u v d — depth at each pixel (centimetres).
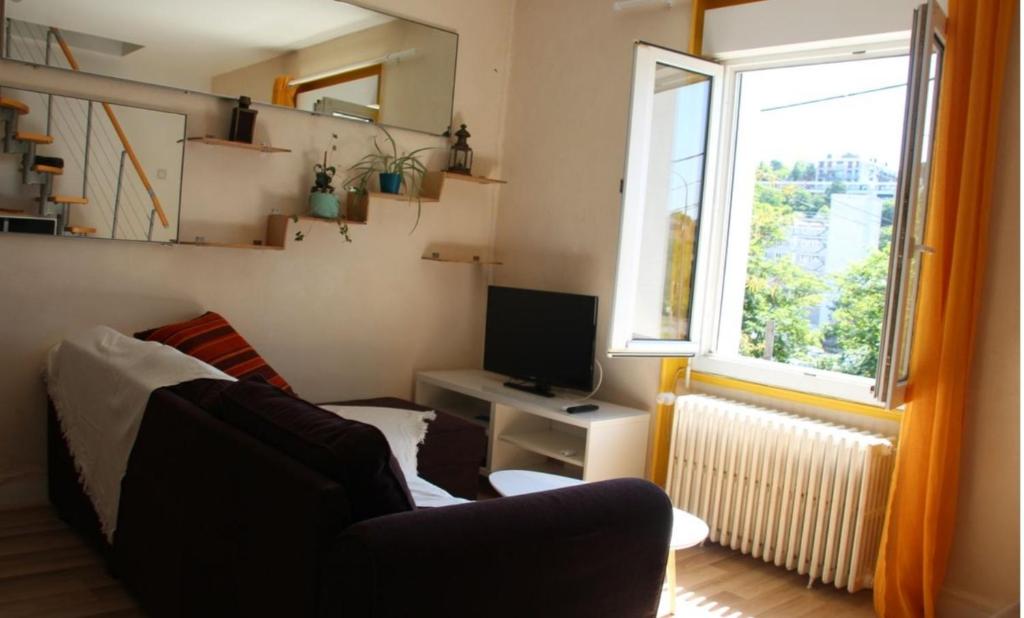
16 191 321
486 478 422
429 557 167
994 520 288
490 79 461
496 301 431
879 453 305
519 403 386
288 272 398
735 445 345
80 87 333
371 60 409
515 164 463
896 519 296
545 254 446
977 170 279
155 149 351
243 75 370
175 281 367
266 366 353
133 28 341
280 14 377
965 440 293
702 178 376
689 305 383
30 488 344
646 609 220
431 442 350
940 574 290
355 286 421
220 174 372
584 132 426
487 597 178
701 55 379
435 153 443
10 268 328
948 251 287
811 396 344
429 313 452
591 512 200
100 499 280
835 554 316
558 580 192
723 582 324
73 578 279
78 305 344
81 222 336
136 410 257
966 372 286
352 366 425
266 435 203
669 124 377
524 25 459
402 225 435
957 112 286
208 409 231
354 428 186
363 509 182
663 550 220
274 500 184
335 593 167
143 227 351
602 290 416
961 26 285
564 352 397
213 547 210
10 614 251
